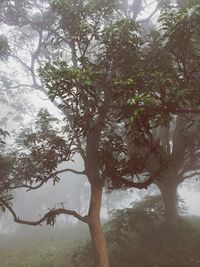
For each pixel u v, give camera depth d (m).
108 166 11.03
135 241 17.66
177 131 16.48
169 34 9.18
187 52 9.95
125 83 8.70
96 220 12.38
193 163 17.31
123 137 15.19
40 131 13.40
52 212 12.36
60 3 10.67
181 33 9.16
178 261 14.59
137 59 10.55
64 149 11.98
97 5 10.74
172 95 8.64
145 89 8.99
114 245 17.33
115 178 11.23
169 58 10.08
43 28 15.79
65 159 12.12
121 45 10.40
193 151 16.55
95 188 12.53
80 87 9.01
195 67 9.98
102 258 12.04
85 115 10.03
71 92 9.23
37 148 12.73
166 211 17.98
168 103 8.80
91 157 12.49
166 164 10.92
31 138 12.77
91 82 8.75
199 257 14.99
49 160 11.98
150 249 16.19
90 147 12.48
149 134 9.09
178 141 16.34
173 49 9.89
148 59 10.41
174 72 9.87
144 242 16.95
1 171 12.51
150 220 17.77
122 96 8.76
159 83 8.68
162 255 15.44
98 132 12.26
